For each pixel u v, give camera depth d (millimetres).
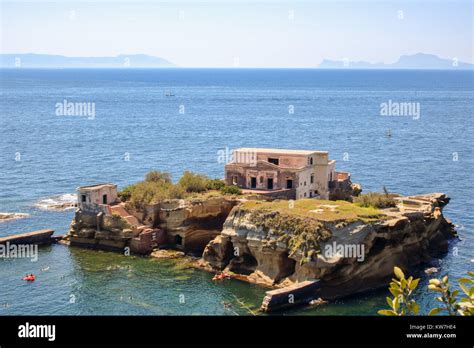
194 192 108188
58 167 177250
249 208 92500
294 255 83375
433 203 107500
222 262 93125
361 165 183750
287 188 109562
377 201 102938
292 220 86312
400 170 175625
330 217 85438
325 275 81812
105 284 86000
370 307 78062
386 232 86625
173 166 181875
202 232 102688
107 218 101812
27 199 136000
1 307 76875
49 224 115812
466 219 121938
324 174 114812
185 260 97188
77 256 98812
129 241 100938
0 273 90000
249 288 85188
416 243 92875
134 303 78562
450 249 101750
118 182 157000
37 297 80625
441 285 29719
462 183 157625
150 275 90062
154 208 102562
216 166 182125
